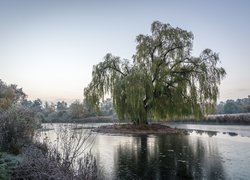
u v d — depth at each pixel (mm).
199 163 9641
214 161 9992
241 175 7801
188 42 29344
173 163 9688
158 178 7594
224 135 21547
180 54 29266
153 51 30016
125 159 10547
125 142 16906
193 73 28188
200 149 13266
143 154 11836
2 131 8594
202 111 27906
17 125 9039
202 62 27906
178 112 28609
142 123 28953
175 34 29266
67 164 5801
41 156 5949
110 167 9016
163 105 29188
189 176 7781
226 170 8469
